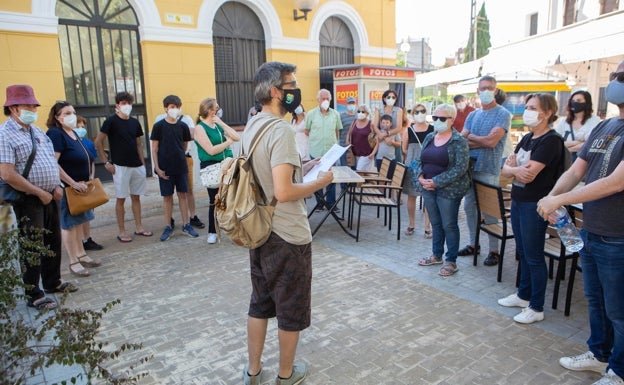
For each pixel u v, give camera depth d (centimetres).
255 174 240
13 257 250
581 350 307
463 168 416
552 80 1223
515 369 287
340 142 773
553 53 591
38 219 376
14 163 354
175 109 549
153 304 391
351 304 384
